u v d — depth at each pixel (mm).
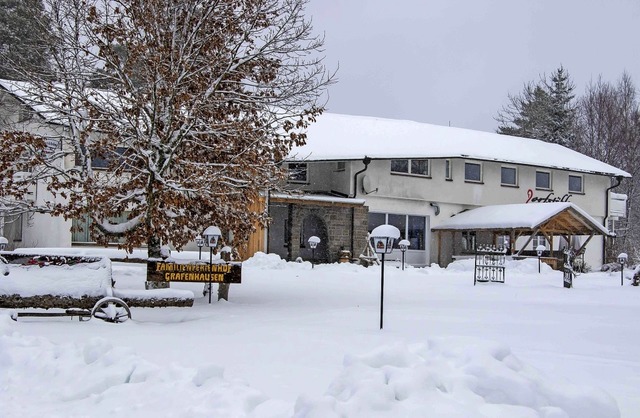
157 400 5227
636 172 53344
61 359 6480
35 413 5273
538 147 38312
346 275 20453
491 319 10555
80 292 9820
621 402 5527
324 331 8969
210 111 12672
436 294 15438
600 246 37344
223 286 13211
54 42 12508
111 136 12312
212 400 4984
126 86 12375
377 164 29656
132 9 12414
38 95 12312
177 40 12664
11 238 24281
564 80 62750
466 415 3896
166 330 8992
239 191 12633
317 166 29812
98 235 12758
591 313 11727
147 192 12008
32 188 22703
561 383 4562
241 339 8258
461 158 31688
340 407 3986
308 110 13391
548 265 27188
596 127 57625
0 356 6805
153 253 12461
